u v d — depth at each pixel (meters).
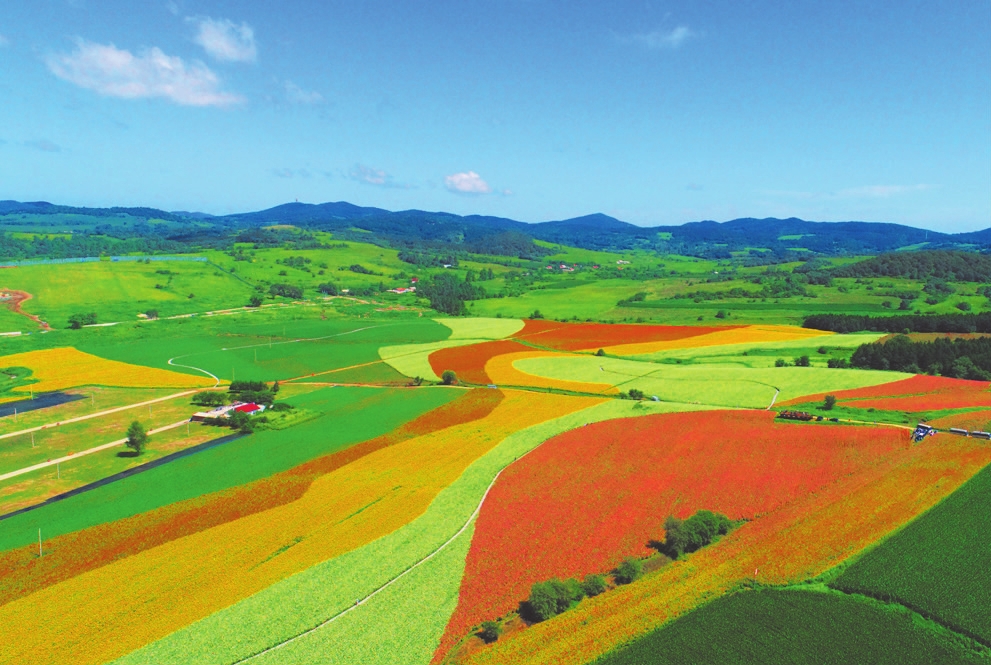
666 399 112.50
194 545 64.31
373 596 54.81
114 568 60.25
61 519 71.38
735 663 44.28
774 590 52.53
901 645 45.84
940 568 54.09
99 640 49.78
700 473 77.00
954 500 65.50
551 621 50.06
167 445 96.12
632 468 79.44
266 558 61.56
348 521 68.81
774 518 65.38
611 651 45.94
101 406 119.00
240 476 82.69
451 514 69.56
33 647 49.16
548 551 61.12
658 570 56.97
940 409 98.12
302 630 50.50
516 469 81.06
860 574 53.78
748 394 111.69
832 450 81.31
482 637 48.91
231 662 47.06
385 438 95.94
